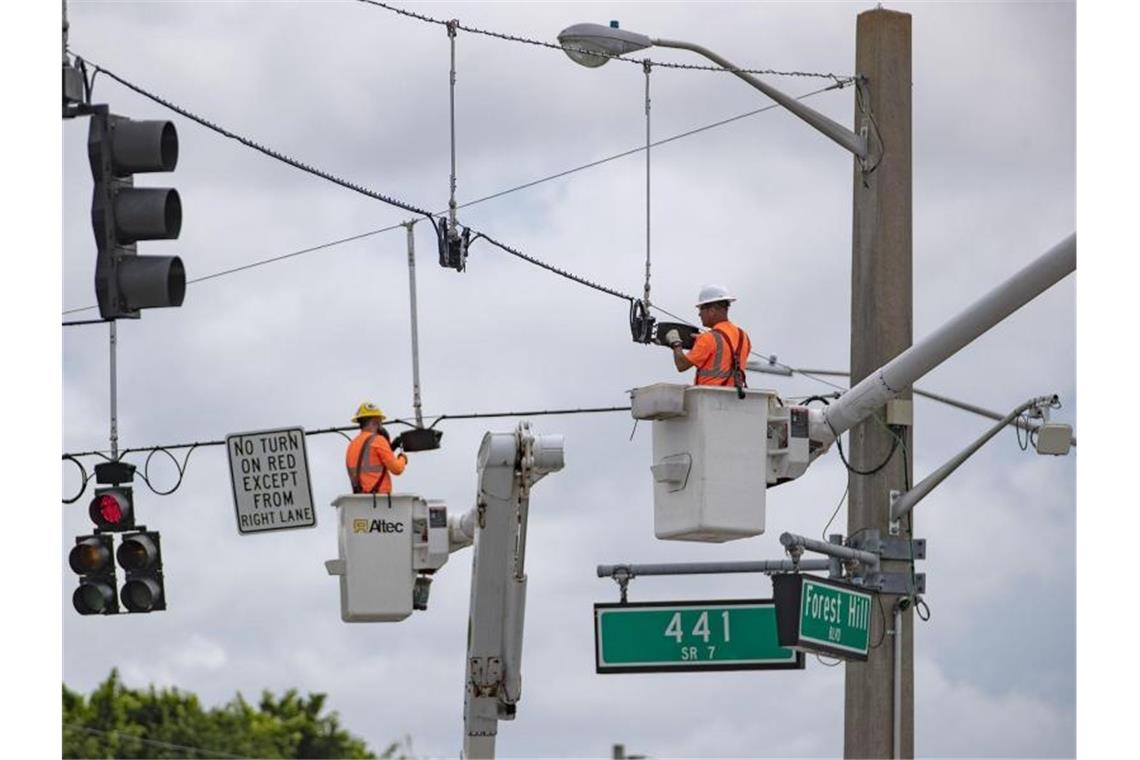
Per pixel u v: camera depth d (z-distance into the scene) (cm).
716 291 5547
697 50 5700
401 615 6022
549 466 5300
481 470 5297
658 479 5384
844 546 5519
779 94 5691
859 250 5753
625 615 5356
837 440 5403
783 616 5134
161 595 6259
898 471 5603
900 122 5772
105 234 4466
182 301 4522
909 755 5534
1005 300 4978
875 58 5781
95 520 6344
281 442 6166
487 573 5334
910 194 5766
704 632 5344
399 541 6028
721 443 5306
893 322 5700
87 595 6266
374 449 6222
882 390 5269
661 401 5309
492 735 5384
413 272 6431
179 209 4512
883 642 5534
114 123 4494
